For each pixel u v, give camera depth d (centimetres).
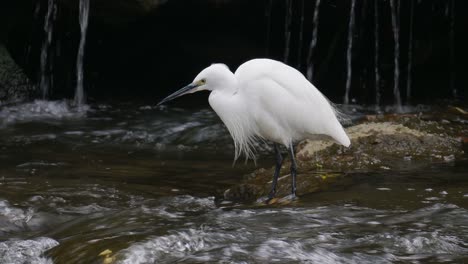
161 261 646
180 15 1892
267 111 966
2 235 790
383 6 1950
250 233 736
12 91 1850
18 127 1583
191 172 1170
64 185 1032
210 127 1582
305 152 1163
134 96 2023
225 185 1066
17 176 1097
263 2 1927
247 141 1055
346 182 1002
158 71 2195
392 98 1948
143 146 1433
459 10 2019
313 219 796
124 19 1772
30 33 1994
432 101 1892
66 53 2070
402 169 1082
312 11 1936
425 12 1997
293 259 648
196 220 802
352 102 1897
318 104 982
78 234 755
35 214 853
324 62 2061
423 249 688
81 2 1716
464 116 1517
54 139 1471
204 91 2114
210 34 2055
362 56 2083
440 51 2089
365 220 790
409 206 857
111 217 828
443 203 861
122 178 1106
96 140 1477
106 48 2131
